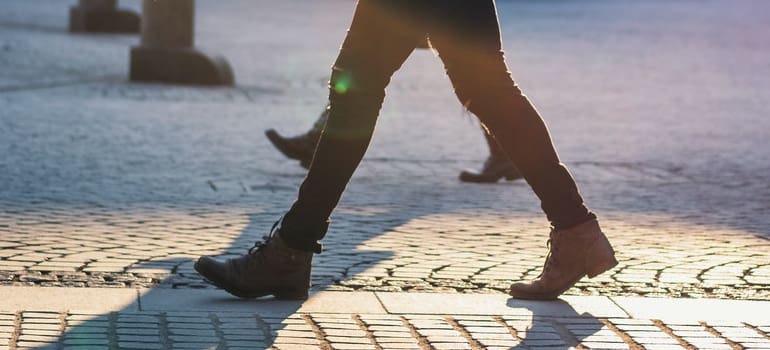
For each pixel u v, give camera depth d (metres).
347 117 4.99
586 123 13.68
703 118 14.40
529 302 5.21
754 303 5.25
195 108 13.72
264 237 5.18
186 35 16.59
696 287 5.61
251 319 4.79
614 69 21.20
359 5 4.93
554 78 19.27
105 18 24.89
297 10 36.53
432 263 6.02
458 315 4.94
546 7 42.22
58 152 9.82
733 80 19.75
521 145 5.18
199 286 5.42
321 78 18.09
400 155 10.62
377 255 6.20
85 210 7.32
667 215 7.78
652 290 5.54
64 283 5.39
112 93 14.87
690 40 28.59
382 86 5.00
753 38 29.53
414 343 4.52
